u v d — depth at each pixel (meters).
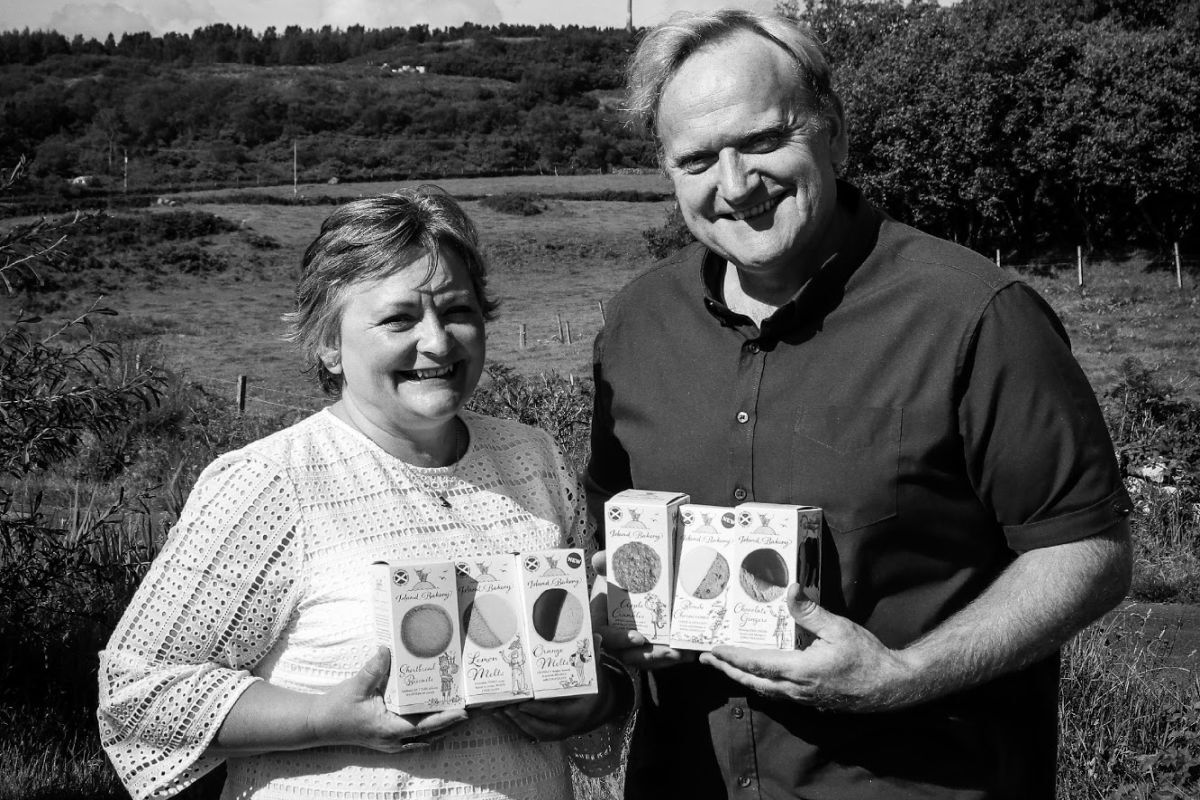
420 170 106.31
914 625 2.24
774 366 2.33
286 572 2.09
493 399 9.50
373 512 2.16
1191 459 9.30
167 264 46.25
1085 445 2.15
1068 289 30.84
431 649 2.00
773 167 2.21
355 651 2.07
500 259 48.97
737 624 2.15
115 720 2.09
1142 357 20.67
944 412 2.19
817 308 2.30
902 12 37.22
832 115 2.33
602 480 2.66
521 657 2.07
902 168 33.78
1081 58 33.97
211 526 2.08
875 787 2.21
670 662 2.25
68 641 5.14
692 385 2.43
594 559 2.32
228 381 20.53
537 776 2.21
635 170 104.75
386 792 2.08
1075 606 2.13
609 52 168.25
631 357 2.55
